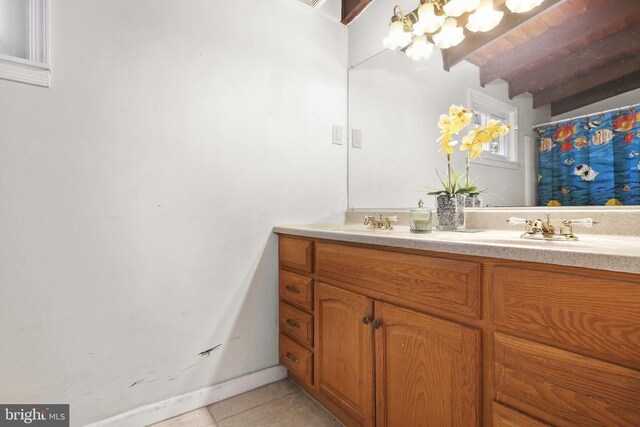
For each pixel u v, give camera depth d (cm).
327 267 128
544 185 115
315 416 133
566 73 110
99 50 118
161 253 131
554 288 63
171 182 132
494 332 74
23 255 105
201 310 140
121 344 123
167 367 133
